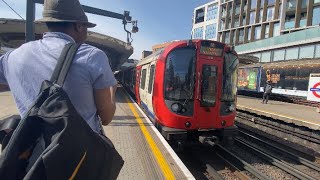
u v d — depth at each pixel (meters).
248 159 9.73
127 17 13.74
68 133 1.50
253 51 44.50
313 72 22.53
